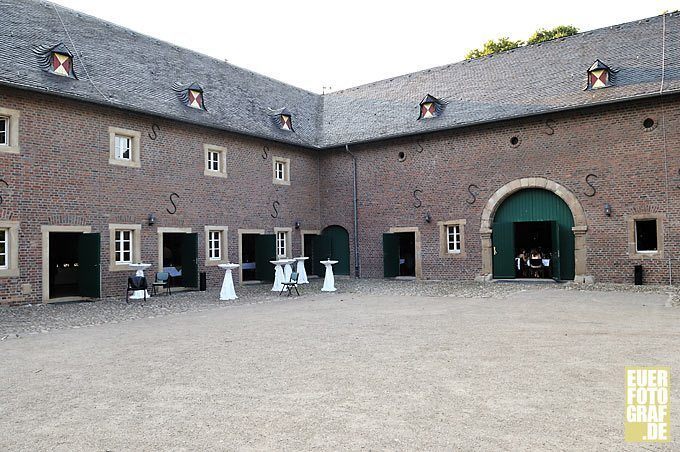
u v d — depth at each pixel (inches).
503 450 148.4
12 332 370.9
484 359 257.9
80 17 696.4
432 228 784.9
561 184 677.9
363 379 225.9
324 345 303.4
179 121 674.8
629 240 631.2
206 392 212.5
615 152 641.6
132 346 313.7
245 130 761.0
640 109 625.6
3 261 516.4
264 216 803.4
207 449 154.7
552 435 158.7
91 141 584.4
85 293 581.0
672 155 605.0
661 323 353.1
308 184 890.1
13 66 530.3
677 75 613.3
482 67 856.9
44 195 540.7
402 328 358.6
